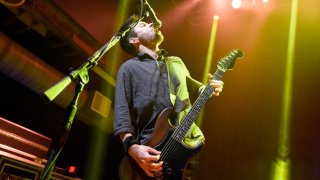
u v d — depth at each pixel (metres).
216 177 6.95
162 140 1.80
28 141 3.24
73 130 6.30
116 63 5.71
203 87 2.18
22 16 4.38
